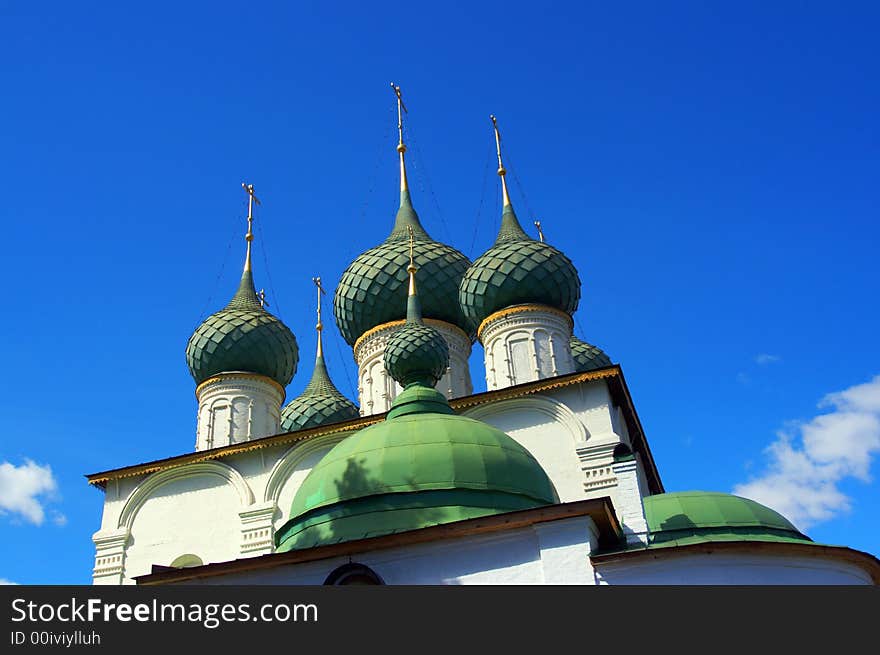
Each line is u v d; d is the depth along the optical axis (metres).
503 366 33.78
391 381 36.56
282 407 43.19
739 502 21.55
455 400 30.81
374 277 37.62
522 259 34.97
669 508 21.44
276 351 38.34
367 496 21.42
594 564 18.64
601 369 29.72
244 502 31.39
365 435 23.39
